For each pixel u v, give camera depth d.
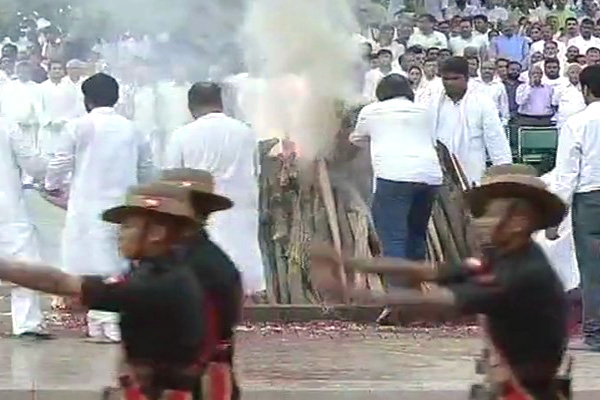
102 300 11.45
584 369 22.03
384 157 26.70
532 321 11.48
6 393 20.05
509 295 11.40
